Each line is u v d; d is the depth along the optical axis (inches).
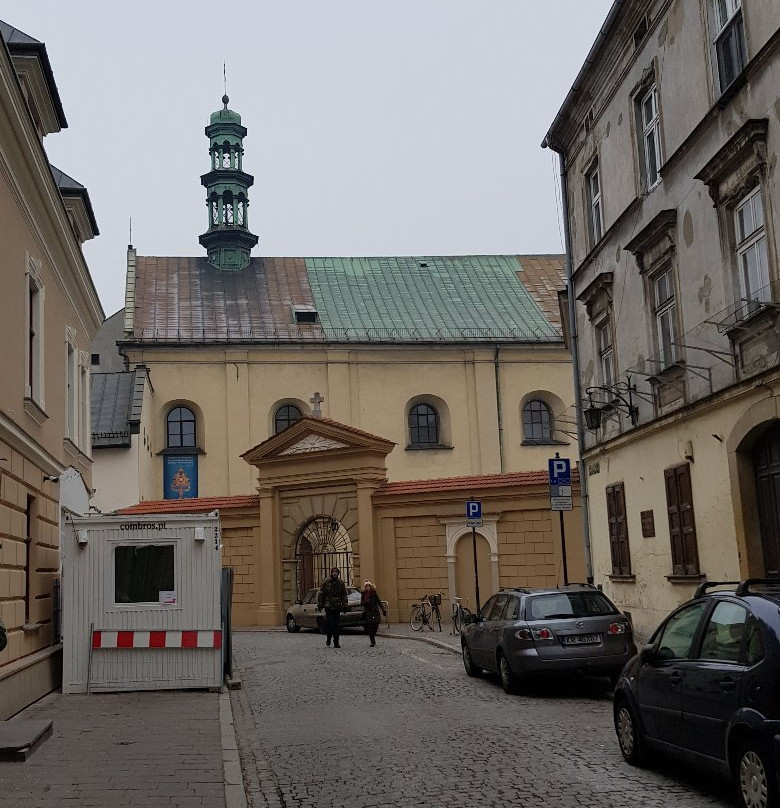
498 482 1221.7
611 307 834.2
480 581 1222.9
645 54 742.5
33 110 758.5
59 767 398.6
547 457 1923.0
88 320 916.0
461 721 502.6
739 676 302.4
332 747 443.2
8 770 393.4
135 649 644.1
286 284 2092.8
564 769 378.3
